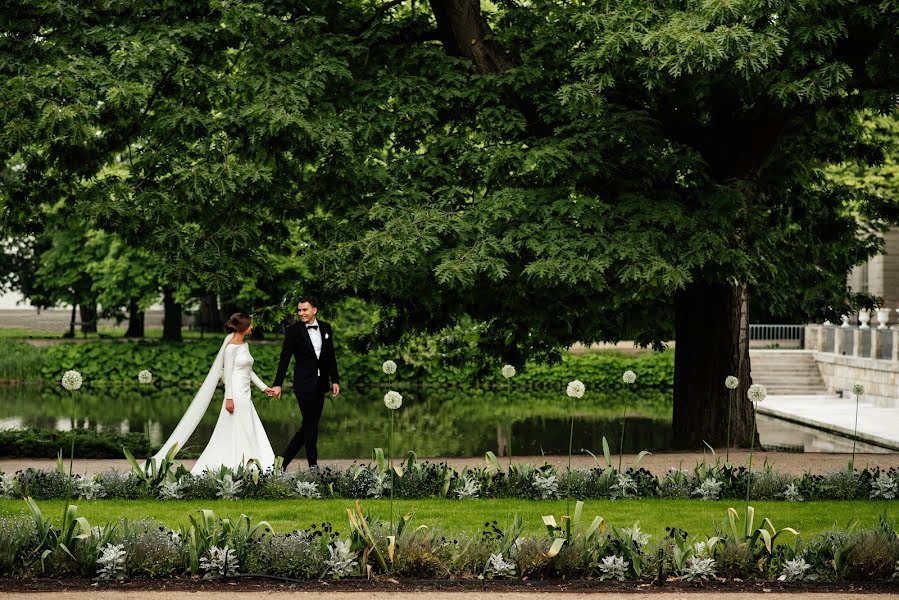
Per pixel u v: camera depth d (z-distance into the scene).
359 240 15.48
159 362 42.12
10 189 18.00
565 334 19.97
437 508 11.12
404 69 17.52
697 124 18.44
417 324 19.89
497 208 15.73
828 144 20.86
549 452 22.02
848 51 15.17
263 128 14.90
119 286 41.88
